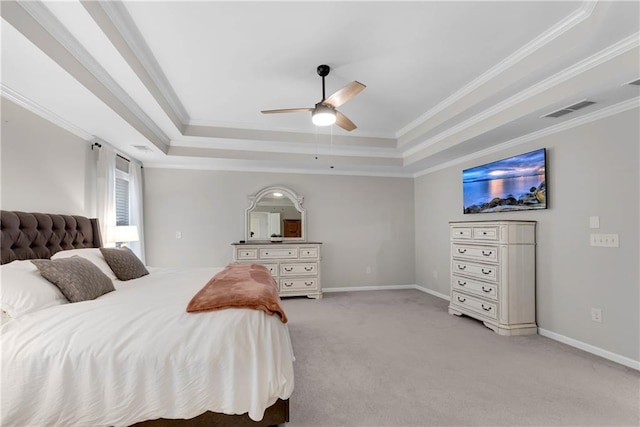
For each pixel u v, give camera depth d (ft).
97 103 8.11
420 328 11.28
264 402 4.72
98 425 4.36
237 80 9.63
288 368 5.22
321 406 6.32
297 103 11.49
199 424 4.88
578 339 9.43
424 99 11.07
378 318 12.53
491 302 11.12
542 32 7.20
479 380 7.41
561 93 8.03
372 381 7.36
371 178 18.81
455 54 8.15
